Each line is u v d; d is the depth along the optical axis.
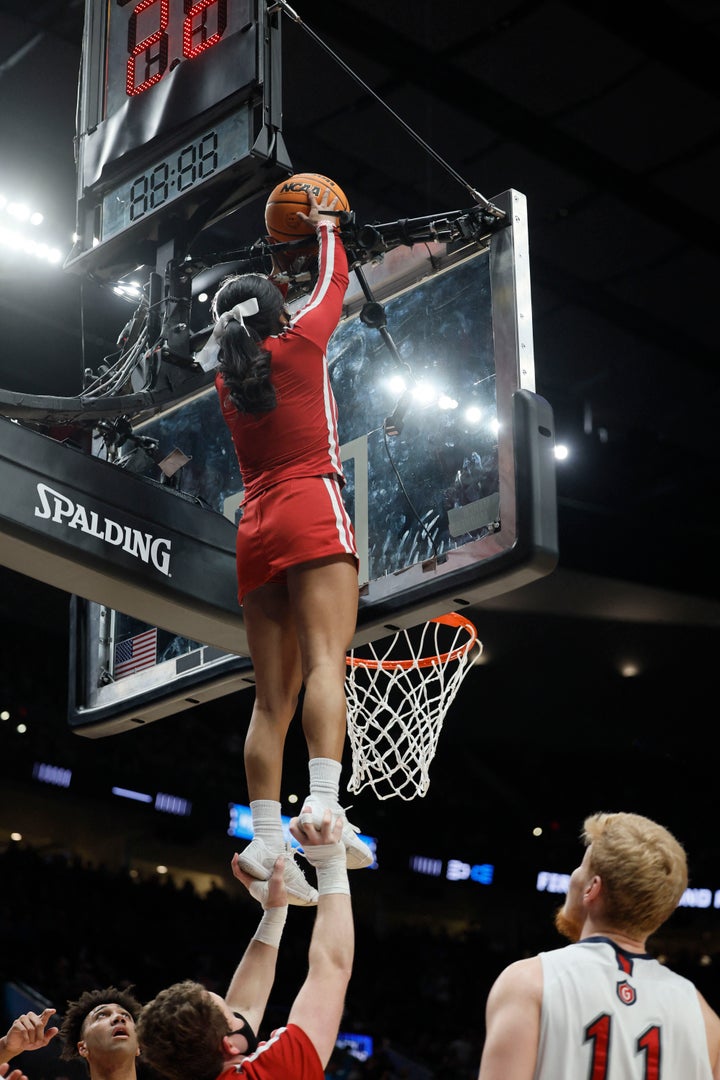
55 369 11.50
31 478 3.43
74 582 3.60
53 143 8.95
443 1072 15.00
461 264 3.88
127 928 16.78
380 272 4.08
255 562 3.12
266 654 3.12
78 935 15.95
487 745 21.09
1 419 3.41
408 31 8.30
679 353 11.95
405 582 3.73
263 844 2.89
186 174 3.95
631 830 2.24
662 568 14.30
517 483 3.48
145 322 4.09
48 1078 10.61
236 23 3.91
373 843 21.42
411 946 19.78
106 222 4.20
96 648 4.73
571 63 8.62
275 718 3.08
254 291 3.16
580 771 21.62
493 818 21.89
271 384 3.08
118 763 18.72
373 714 4.63
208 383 4.07
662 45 8.47
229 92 3.86
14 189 9.15
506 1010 2.13
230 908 18.38
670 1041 2.12
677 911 21.78
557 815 21.89
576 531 13.73
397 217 10.20
